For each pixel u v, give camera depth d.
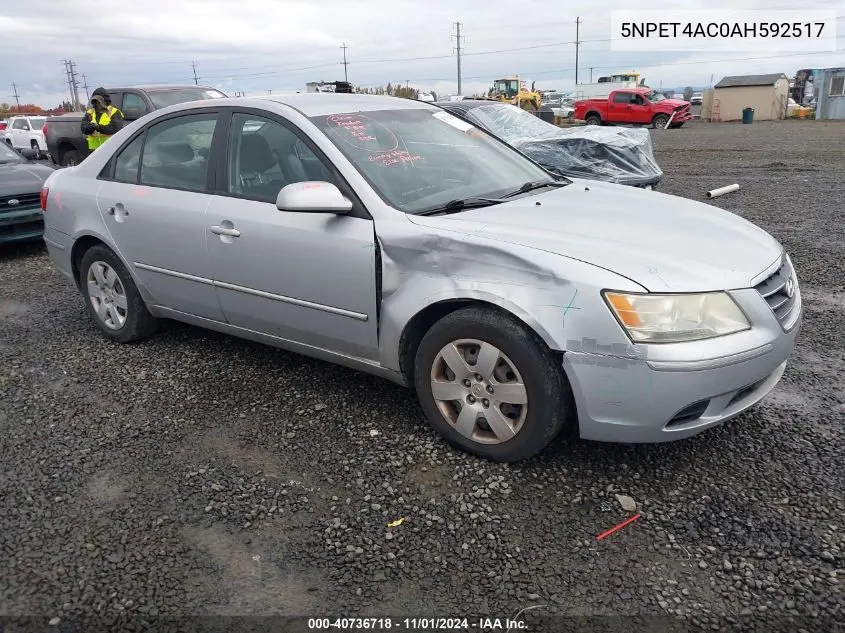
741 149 17.98
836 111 35.28
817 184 11.00
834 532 2.62
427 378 3.22
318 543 2.65
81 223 4.63
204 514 2.84
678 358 2.64
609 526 2.70
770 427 3.38
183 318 4.36
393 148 3.70
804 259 6.40
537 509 2.81
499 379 2.99
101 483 3.08
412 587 2.42
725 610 2.28
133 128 4.50
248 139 3.81
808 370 4.01
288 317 3.66
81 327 5.14
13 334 5.03
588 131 8.84
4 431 3.56
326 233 3.36
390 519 2.78
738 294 2.79
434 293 3.04
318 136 3.53
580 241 2.93
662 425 2.76
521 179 4.02
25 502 2.94
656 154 17.67
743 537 2.61
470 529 2.71
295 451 3.30
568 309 2.73
